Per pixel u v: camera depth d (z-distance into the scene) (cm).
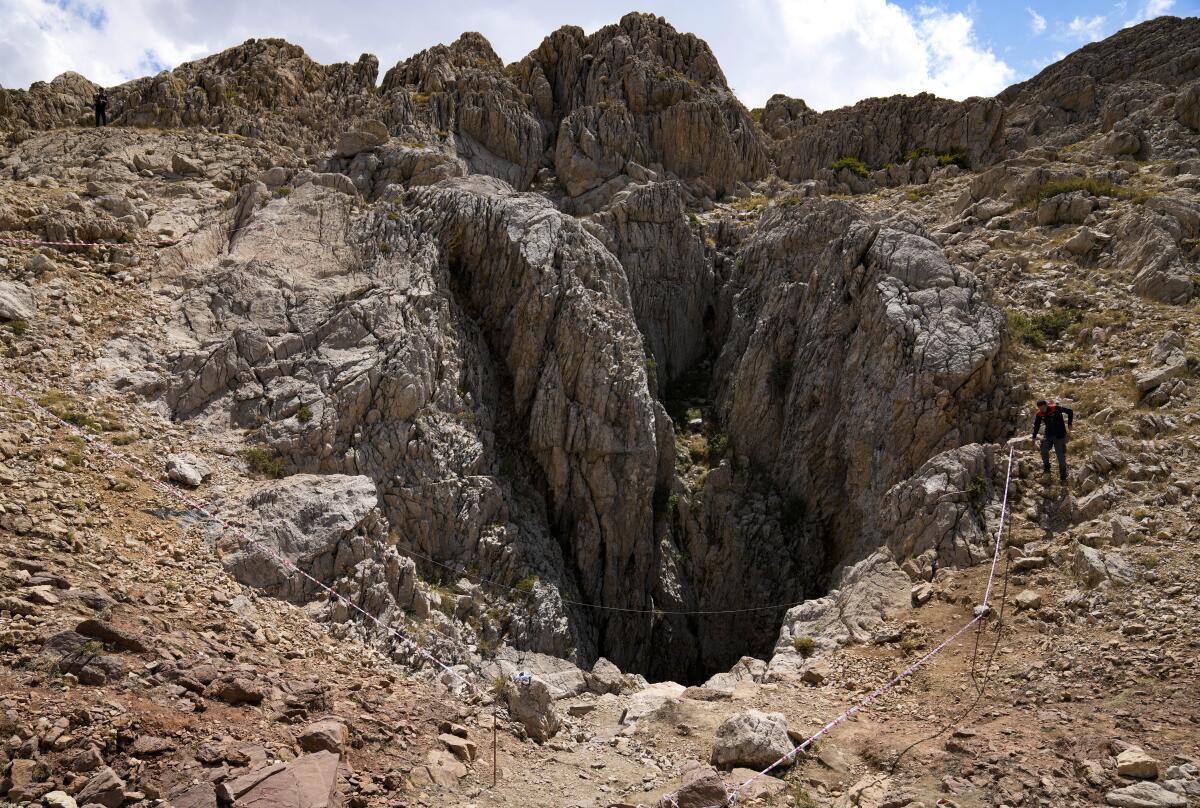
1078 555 1196
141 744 650
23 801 568
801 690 1130
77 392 1313
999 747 862
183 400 1425
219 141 2386
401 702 905
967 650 1120
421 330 1673
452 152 2741
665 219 2597
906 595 1311
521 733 922
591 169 2927
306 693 813
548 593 1579
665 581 1961
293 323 1616
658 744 983
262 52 3006
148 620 841
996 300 2028
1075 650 1034
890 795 802
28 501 983
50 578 828
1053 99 3541
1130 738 839
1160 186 2344
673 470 2034
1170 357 1567
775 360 2206
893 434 1698
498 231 1950
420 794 715
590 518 1789
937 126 3388
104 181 1973
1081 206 2259
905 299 1848
